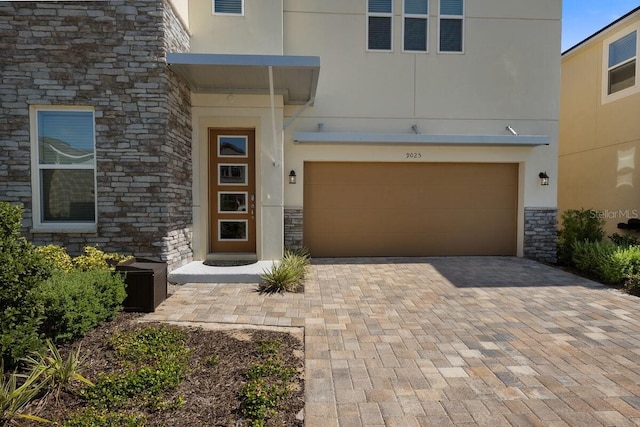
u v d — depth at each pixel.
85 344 3.69
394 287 6.30
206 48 7.38
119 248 6.02
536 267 7.82
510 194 8.95
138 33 5.88
